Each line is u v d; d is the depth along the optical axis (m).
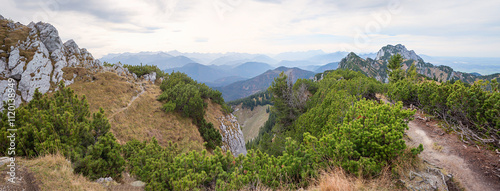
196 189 6.75
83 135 9.84
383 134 6.53
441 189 5.76
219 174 7.38
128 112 33.12
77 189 6.97
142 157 11.66
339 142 7.13
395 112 7.82
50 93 30.97
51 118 9.16
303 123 16.42
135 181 10.25
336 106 13.25
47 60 33.28
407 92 14.81
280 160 7.19
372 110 8.00
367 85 21.84
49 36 35.62
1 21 34.34
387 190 5.54
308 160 7.21
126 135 28.28
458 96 10.07
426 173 6.43
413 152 6.70
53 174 7.23
